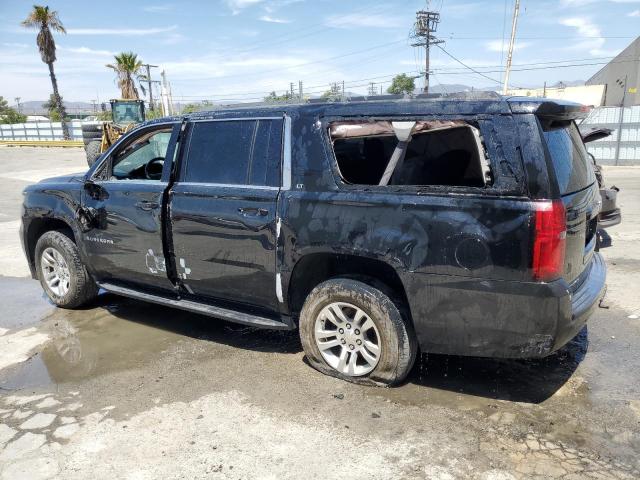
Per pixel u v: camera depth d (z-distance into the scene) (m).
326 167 3.56
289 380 3.76
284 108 3.81
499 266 3.00
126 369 4.02
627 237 7.73
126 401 3.53
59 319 5.14
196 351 4.32
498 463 2.78
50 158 30.06
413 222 3.21
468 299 3.12
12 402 3.57
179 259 4.29
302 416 3.28
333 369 3.73
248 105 4.10
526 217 2.93
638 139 20.86
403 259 3.24
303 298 3.92
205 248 4.09
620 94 48.47
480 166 3.09
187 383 3.76
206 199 4.04
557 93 50.25
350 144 3.51
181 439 3.08
